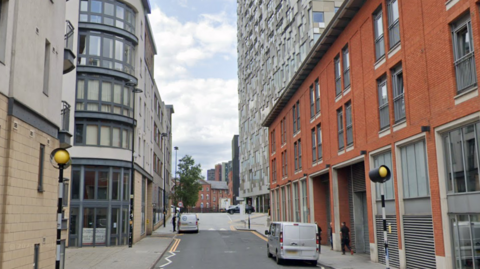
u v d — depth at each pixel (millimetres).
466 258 12266
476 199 11711
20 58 10898
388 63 16984
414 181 15227
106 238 26391
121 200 27281
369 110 18844
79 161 26094
